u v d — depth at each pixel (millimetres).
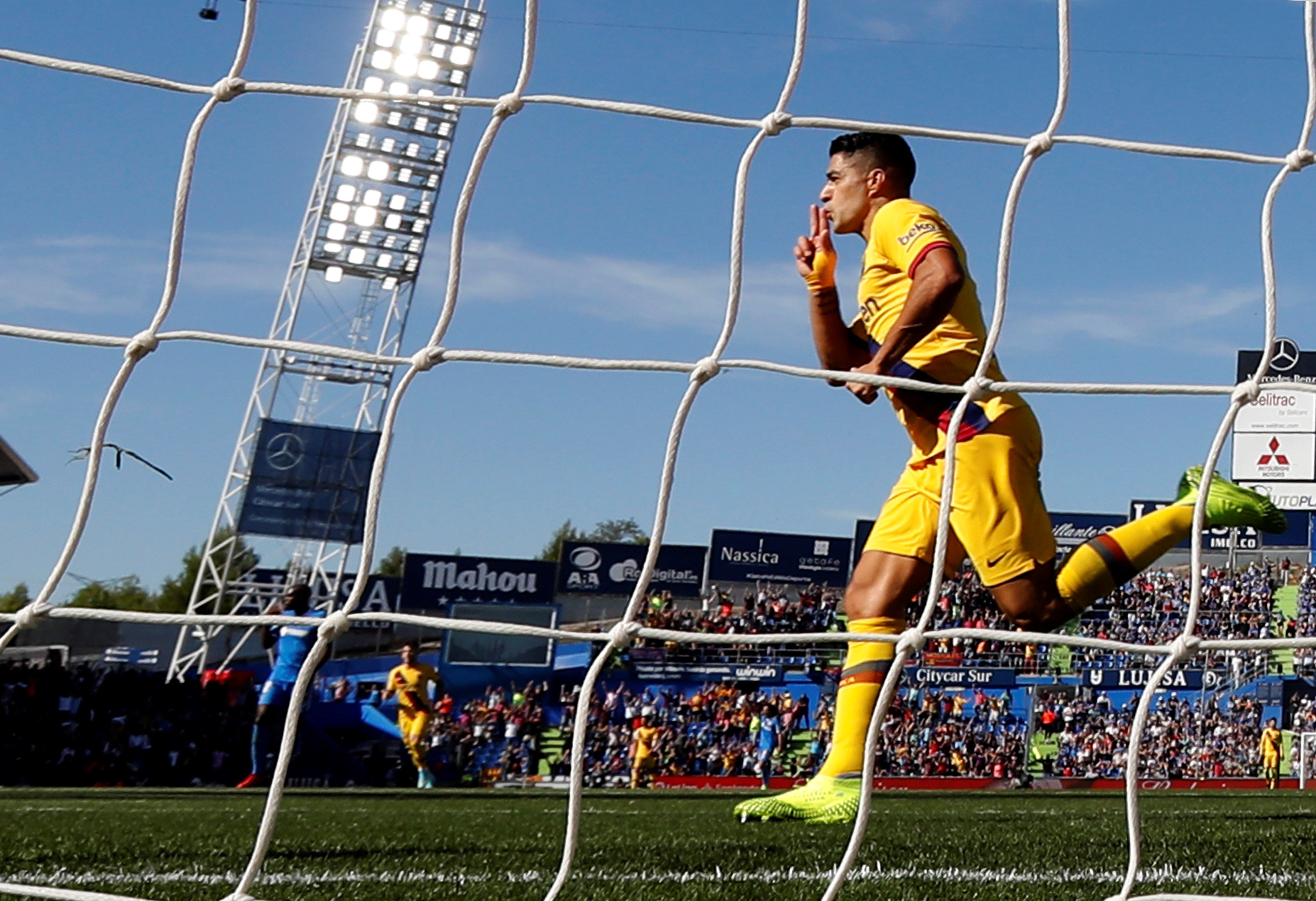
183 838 4727
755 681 33781
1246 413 28625
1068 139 3408
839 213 5535
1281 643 2799
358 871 3627
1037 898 3189
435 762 25891
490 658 33031
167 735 21312
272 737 12609
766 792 14102
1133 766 2789
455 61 39062
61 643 33500
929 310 4957
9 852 4164
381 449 3141
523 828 5332
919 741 29031
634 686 33281
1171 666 2830
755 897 3141
